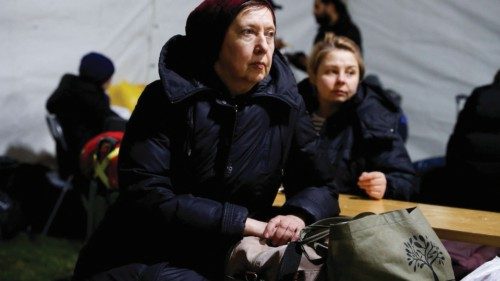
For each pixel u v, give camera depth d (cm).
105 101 509
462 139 323
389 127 284
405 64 618
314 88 298
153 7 575
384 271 178
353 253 179
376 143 284
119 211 210
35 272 424
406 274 178
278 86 213
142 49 583
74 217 501
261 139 208
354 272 179
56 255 460
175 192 209
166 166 205
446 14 597
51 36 545
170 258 206
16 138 546
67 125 499
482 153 316
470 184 320
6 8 525
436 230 212
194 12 207
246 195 209
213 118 204
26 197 502
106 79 512
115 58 573
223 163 205
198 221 196
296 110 214
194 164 205
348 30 544
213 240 203
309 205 214
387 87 626
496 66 588
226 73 206
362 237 180
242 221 197
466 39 594
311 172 225
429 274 181
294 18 639
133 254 209
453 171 326
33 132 554
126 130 211
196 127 203
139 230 209
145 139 205
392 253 179
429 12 604
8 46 531
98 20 558
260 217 216
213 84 207
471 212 241
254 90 209
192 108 203
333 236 181
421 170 407
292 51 641
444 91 605
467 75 597
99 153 295
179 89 201
